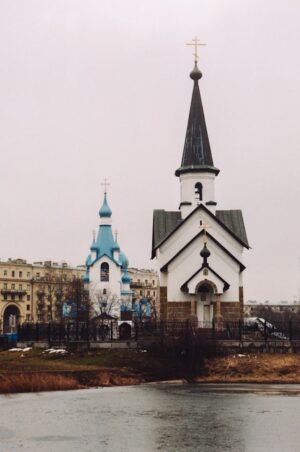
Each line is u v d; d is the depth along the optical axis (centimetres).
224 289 7544
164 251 7981
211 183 8256
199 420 3681
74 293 12238
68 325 6875
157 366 5791
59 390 4975
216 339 6328
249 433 3334
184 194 8256
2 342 7162
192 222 8031
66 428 3453
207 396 4644
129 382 5409
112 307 11856
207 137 8400
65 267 19912
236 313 7581
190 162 8294
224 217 8369
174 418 3734
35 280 19425
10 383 4919
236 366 5841
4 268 18950
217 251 7706
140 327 7088
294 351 6150
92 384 5250
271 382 5500
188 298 7588
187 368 5834
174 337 6097
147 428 3453
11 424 3559
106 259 12275
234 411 3972
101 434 3309
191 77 8550
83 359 5981
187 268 7662
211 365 5897
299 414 3872
